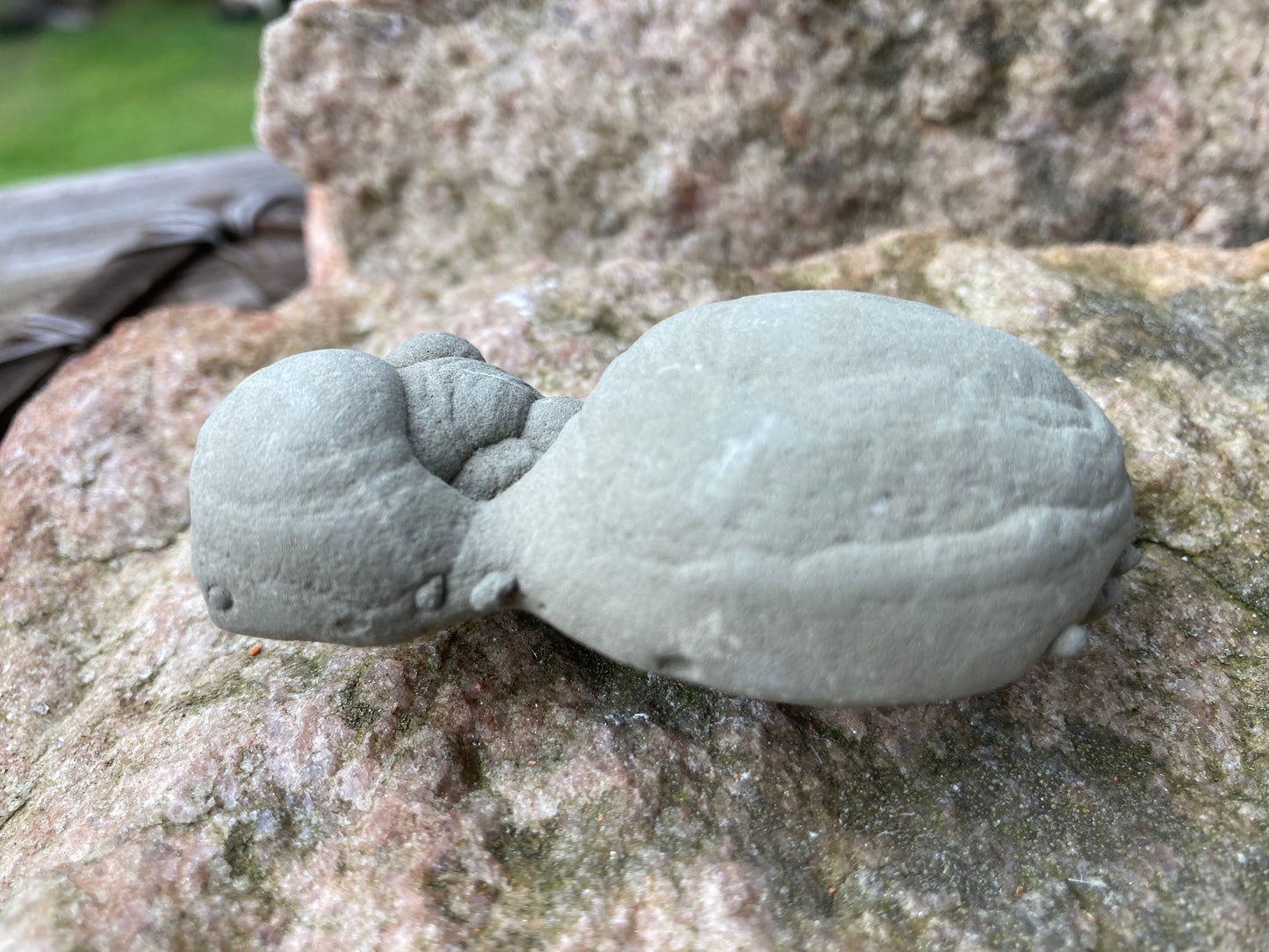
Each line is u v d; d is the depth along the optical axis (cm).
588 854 9
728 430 8
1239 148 16
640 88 17
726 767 10
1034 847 9
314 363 9
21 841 10
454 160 18
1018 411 8
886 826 9
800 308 8
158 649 11
